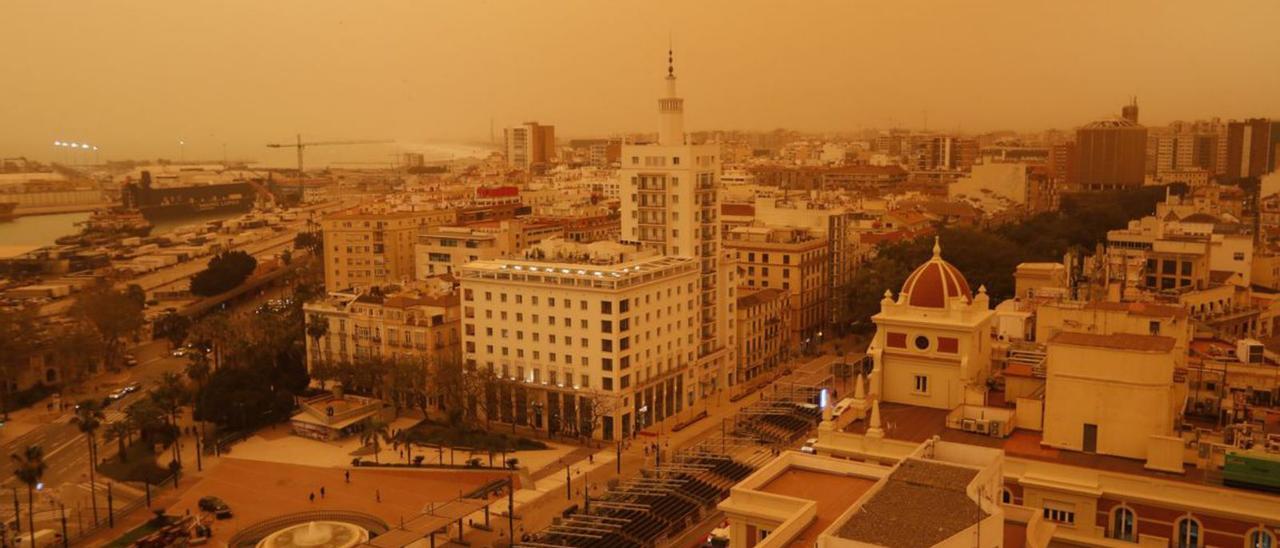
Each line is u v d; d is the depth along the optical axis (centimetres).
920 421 12144
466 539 15162
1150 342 10725
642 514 15312
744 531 9356
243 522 16188
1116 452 10594
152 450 19775
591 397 19700
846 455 11219
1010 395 12169
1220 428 11500
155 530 15950
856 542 6794
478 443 19275
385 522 15875
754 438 19250
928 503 7525
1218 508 9331
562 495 16925
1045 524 9231
